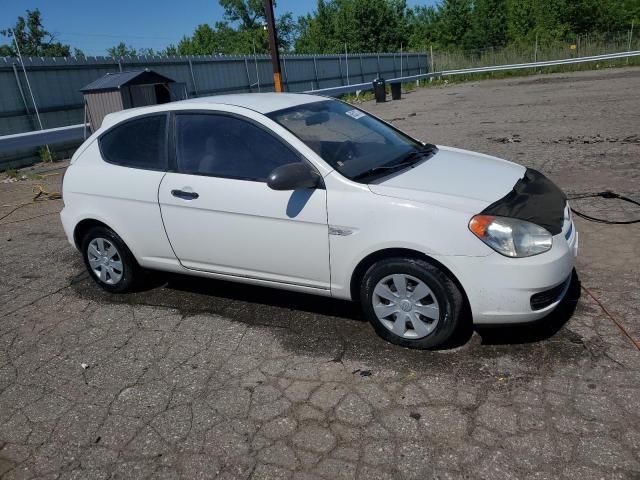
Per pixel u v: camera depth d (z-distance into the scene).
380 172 3.64
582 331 3.46
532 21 47.41
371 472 2.53
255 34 62.25
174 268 4.32
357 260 3.42
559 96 18.36
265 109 3.93
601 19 43.28
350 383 3.19
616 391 2.89
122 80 12.31
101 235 4.59
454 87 29.92
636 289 3.94
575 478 2.38
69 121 15.59
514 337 3.46
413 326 3.39
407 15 62.88
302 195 3.54
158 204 4.14
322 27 58.44
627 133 9.91
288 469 2.59
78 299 4.72
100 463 2.76
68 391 3.39
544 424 2.71
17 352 3.92
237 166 3.85
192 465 2.68
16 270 5.55
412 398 3.00
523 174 3.89
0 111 13.71
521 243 3.10
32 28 43.28
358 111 4.61
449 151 4.40
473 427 2.74
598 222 5.35
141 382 3.41
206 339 3.85
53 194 8.98
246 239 3.81
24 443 2.97
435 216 3.18
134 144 4.37
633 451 2.49
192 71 20.64
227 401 3.14
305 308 4.16
